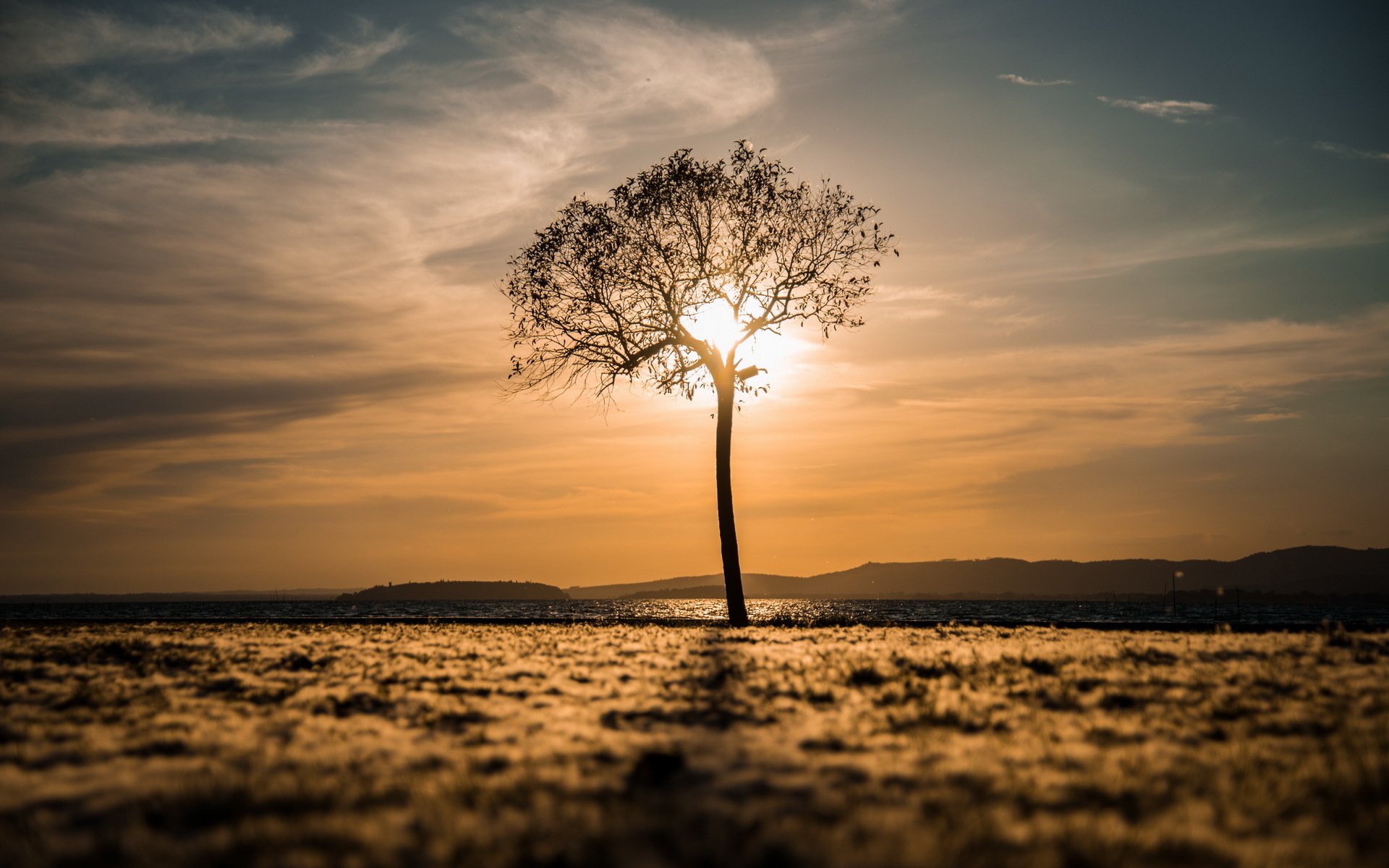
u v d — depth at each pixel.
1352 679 12.23
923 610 115.75
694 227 34.94
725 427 35.22
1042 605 159.12
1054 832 5.75
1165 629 27.31
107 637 19.48
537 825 5.98
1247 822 6.08
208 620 38.88
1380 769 7.29
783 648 18.05
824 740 8.69
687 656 16.28
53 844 5.71
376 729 9.64
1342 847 5.52
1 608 107.00
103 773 7.65
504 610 131.50
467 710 10.54
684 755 7.95
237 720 10.03
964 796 6.59
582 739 8.96
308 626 29.47
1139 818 6.20
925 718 9.92
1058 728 9.36
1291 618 67.62
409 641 20.44
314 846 5.66
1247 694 11.26
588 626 31.53
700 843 5.54
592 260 34.44
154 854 5.54
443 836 5.77
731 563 34.09
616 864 5.25
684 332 35.28
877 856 5.26
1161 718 9.94
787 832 5.66
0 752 8.37
